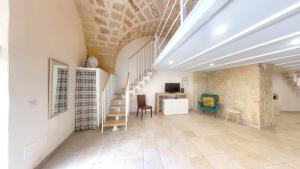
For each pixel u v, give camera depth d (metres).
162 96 6.51
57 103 2.65
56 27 2.61
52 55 2.48
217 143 3.01
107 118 4.42
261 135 3.50
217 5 1.29
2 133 1.55
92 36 4.39
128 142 3.04
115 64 5.90
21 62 1.75
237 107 4.94
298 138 3.31
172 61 4.18
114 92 5.60
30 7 1.91
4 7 1.57
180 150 2.68
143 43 6.25
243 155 2.50
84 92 3.69
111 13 3.90
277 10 1.37
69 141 3.05
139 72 5.99
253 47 2.54
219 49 2.71
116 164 2.21
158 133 3.61
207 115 5.80
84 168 2.10
